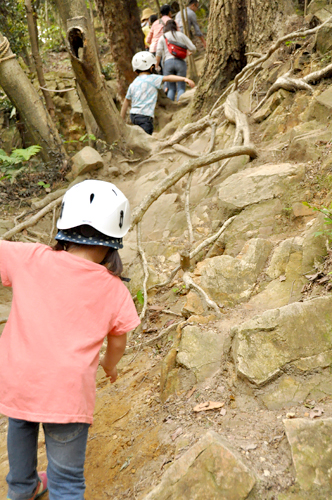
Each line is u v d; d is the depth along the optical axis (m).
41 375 1.57
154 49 9.02
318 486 1.63
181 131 5.95
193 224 4.30
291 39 5.65
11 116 6.29
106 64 11.84
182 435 2.06
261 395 2.10
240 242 3.58
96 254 1.78
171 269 3.84
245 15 6.58
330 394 2.01
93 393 1.64
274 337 2.22
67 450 1.64
